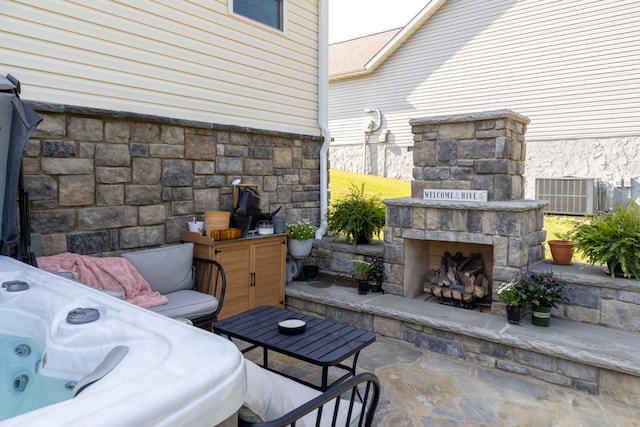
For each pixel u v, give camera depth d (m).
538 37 8.25
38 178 3.14
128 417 0.78
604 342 2.96
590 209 7.46
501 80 8.72
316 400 1.32
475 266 3.98
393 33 11.93
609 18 7.49
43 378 1.47
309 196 5.58
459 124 3.87
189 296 3.43
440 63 9.51
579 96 7.86
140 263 3.40
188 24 4.10
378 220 4.88
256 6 4.83
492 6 8.73
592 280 3.27
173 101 4.01
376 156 10.68
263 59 4.89
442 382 3.00
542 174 8.30
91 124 3.42
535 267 3.62
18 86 2.35
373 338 2.44
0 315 1.90
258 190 4.77
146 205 3.82
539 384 2.98
